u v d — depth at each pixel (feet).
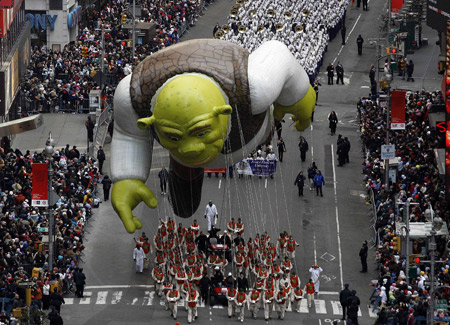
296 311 644.69
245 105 602.03
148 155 623.77
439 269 650.84
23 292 622.13
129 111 609.42
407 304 613.52
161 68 604.08
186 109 579.07
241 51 619.26
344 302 624.18
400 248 645.10
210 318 634.43
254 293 631.97
